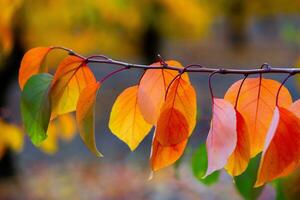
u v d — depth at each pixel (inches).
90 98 40.8
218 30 800.9
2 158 353.4
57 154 427.8
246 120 42.4
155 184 328.2
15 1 105.5
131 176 368.5
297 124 37.5
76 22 248.5
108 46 306.3
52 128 91.1
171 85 42.6
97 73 620.4
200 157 63.1
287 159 37.3
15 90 481.1
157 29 365.7
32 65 45.6
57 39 253.4
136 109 43.4
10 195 337.7
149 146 441.7
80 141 461.4
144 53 383.9
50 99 42.0
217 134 36.9
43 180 365.7
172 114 40.6
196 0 342.3
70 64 42.7
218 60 706.2
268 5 568.7
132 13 290.0
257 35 818.2
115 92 563.5
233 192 267.3
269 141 35.7
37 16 222.4
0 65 303.0
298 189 47.2
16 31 238.5
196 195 282.5
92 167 393.1
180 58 708.0
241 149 39.3
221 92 517.3
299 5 569.6
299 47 701.9
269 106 42.2
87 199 338.3
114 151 437.1
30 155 422.9
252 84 42.3
